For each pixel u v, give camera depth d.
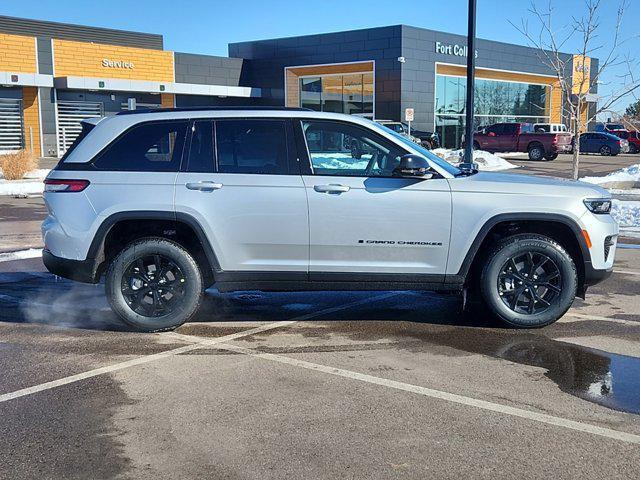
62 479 3.55
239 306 7.19
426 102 37.53
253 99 41.34
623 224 13.00
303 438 4.00
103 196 6.05
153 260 6.17
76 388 4.81
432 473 3.59
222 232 6.02
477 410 4.41
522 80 44.84
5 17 33.75
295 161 6.05
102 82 34.16
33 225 13.15
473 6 13.06
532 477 3.54
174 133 6.18
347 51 37.53
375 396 4.64
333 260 6.07
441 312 6.92
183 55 38.16
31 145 33.78
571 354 5.55
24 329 6.33
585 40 16.12
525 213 6.02
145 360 5.42
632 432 4.08
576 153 15.80
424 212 5.98
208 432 4.09
